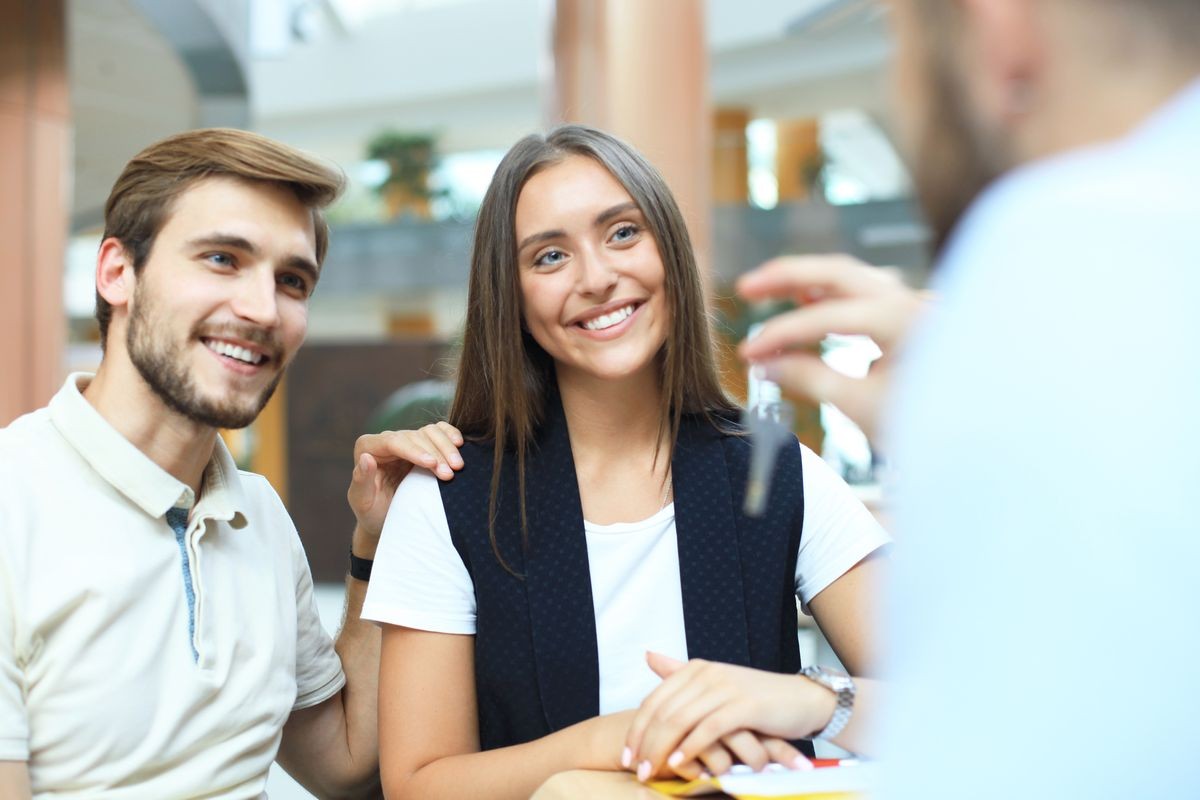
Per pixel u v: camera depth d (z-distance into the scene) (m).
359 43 21.27
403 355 14.93
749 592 1.49
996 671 0.47
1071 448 0.45
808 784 0.99
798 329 0.64
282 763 1.65
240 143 1.30
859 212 12.34
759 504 1.47
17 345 7.91
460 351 1.62
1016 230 0.47
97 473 1.27
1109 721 0.45
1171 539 0.44
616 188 1.47
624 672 1.46
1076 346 0.45
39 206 8.05
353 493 1.58
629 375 1.51
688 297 1.51
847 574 1.53
